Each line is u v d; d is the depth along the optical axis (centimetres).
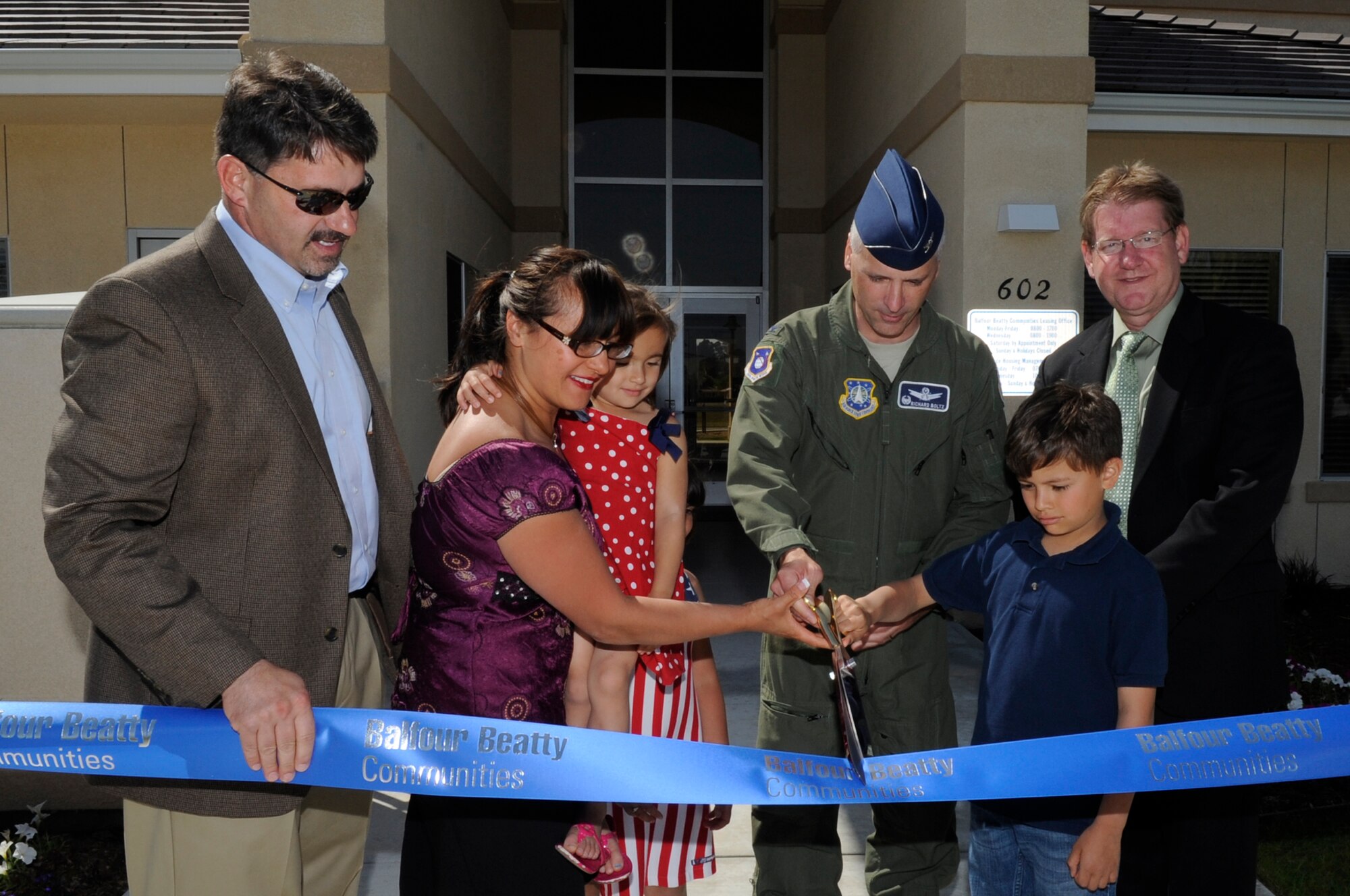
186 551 175
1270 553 229
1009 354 593
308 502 182
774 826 259
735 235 1278
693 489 251
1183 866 226
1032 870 215
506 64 1106
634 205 1271
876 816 268
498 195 1008
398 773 167
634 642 178
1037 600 207
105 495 156
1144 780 185
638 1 1262
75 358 163
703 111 1275
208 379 168
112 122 733
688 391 1275
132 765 169
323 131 170
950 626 653
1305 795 380
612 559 220
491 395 175
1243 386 221
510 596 171
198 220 750
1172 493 227
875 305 236
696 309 1275
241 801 180
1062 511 201
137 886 187
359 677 213
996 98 582
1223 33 863
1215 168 770
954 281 609
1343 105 684
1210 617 221
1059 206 589
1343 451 799
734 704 498
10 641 351
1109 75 712
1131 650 197
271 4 535
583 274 167
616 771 172
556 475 166
